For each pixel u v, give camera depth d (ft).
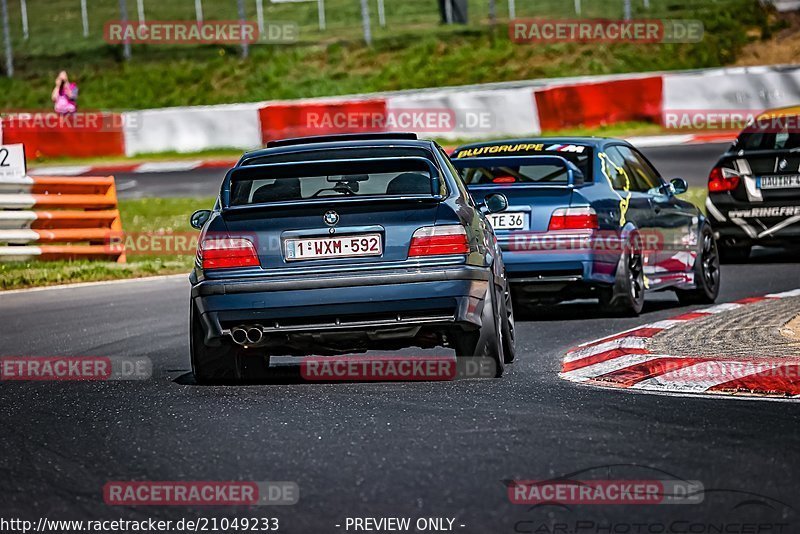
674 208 127.95
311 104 346.13
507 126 338.75
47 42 509.76
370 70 455.22
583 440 59.11
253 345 79.05
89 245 192.54
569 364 87.40
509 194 113.80
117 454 59.52
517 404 69.87
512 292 115.24
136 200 253.65
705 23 466.29
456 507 47.55
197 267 80.64
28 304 140.97
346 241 78.43
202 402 74.28
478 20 499.92
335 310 77.61
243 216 79.61
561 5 497.87
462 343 80.38
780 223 159.43
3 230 177.58
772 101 343.46
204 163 330.34
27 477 55.16
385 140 89.15
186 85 459.73
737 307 117.08
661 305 130.41
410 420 65.51
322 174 82.23
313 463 55.83
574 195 112.98
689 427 61.82
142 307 135.03
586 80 385.70
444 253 78.28
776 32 462.60
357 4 540.93
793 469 52.37
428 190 81.92
